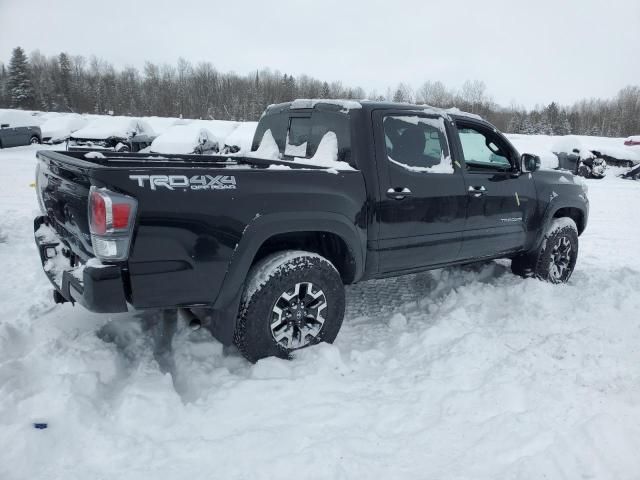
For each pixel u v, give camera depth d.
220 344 3.48
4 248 5.78
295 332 3.33
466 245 4.23
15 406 2.55
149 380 2.92
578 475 2.27
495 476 2.26
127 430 2.51
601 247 7.63
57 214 3.27
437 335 3.70
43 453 2.29
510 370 3.18
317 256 3.30
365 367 3.32
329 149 3.65
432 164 3.96
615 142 27.00
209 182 2.84
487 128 4.47
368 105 3.63
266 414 2.69
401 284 5.15
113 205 2.53
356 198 3.43
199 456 2.34
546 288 4.60
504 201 4.43
